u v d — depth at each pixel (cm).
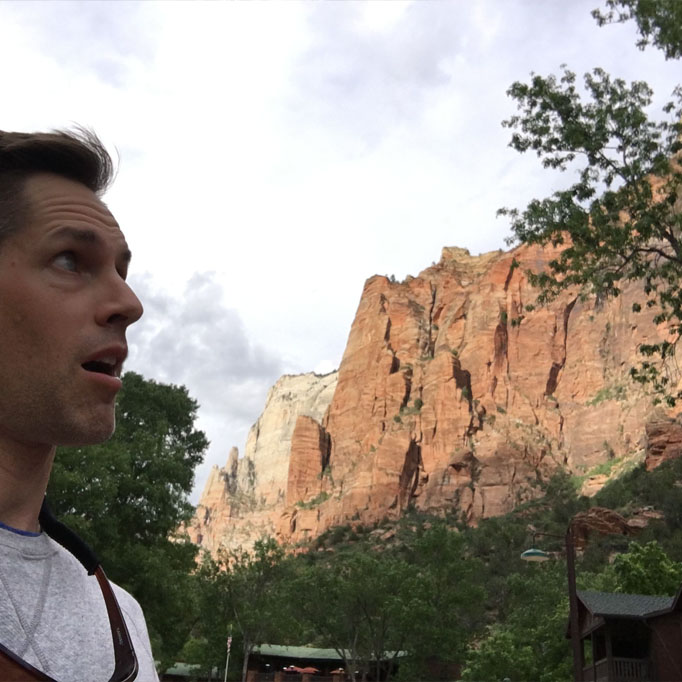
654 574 4150
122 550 2723
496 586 8275
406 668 5875
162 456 2938
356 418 17412
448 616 5841
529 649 4591
